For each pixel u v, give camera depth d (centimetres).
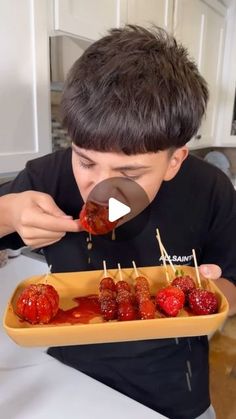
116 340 50
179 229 74
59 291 62
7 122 101
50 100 119
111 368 74
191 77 54
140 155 48
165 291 55
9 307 53
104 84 48
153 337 50
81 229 52
